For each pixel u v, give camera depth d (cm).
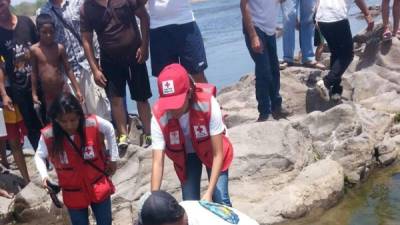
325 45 1069
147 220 304
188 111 429
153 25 677
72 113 452
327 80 765
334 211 574
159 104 419
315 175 598
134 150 658
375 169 655
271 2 700
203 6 3759
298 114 788
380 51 887
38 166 475
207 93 434
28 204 654
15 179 743
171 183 613
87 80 707
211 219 338
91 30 661
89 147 469
